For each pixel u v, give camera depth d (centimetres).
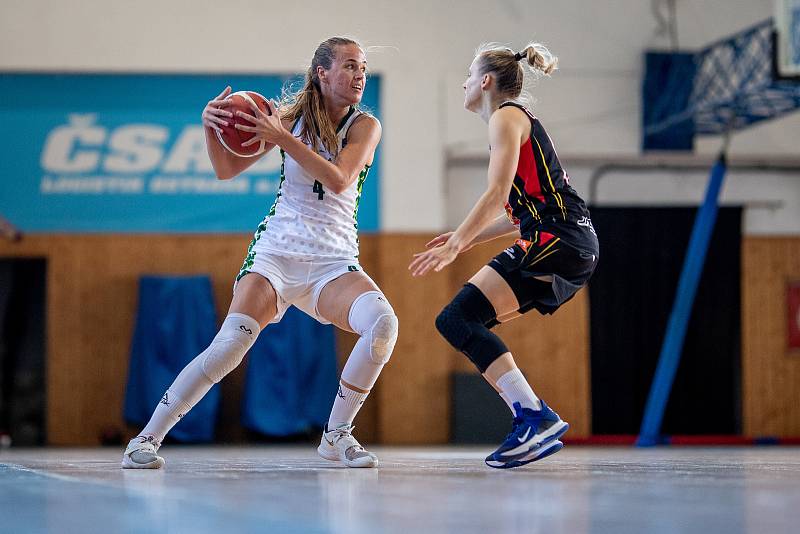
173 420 528
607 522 249
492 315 535
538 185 541
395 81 1820
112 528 234
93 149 1786
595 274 1839
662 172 1888
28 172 1773
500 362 521
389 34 1825
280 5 1809
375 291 549
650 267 1845
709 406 1862
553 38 1856
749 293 1886
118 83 1794
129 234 1781
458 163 1859
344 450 554
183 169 1795
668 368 1636
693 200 1889
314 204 555
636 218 1852
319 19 1812
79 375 1755
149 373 1694
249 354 1722
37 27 1777
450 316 529
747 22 1878
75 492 338
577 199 547
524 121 540
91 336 1762
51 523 246
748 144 1891
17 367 1769
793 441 1811
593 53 1859
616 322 1836
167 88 1800
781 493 340
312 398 1711
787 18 1559
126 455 516
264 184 1805
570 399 1816
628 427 1825
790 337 1881
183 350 1700
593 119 1853
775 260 1897
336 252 557
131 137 1792
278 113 539
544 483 387
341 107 569
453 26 1834
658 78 1833
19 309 1778
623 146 1853
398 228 1803
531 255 533
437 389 1792
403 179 1809
